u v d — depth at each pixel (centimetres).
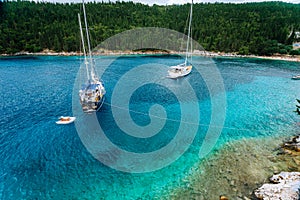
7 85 4597
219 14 13150
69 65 7244
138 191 1608
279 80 5272
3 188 1631
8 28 10306
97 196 1564
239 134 2423
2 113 3023
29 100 3597
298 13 14750
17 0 13875
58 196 1563
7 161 1941
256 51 9938
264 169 1800
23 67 6844
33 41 10275
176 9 13525
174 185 1653
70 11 12550
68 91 4134
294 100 3700
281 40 10481
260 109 3228
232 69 6731
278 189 1526
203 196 1529
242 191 1552
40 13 12038
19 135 2397
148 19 11662
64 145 2200
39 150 2111
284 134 2420
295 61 8731
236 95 3922
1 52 9606
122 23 11025
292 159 1930
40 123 2697
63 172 1806
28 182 1694
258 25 11362
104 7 13112
